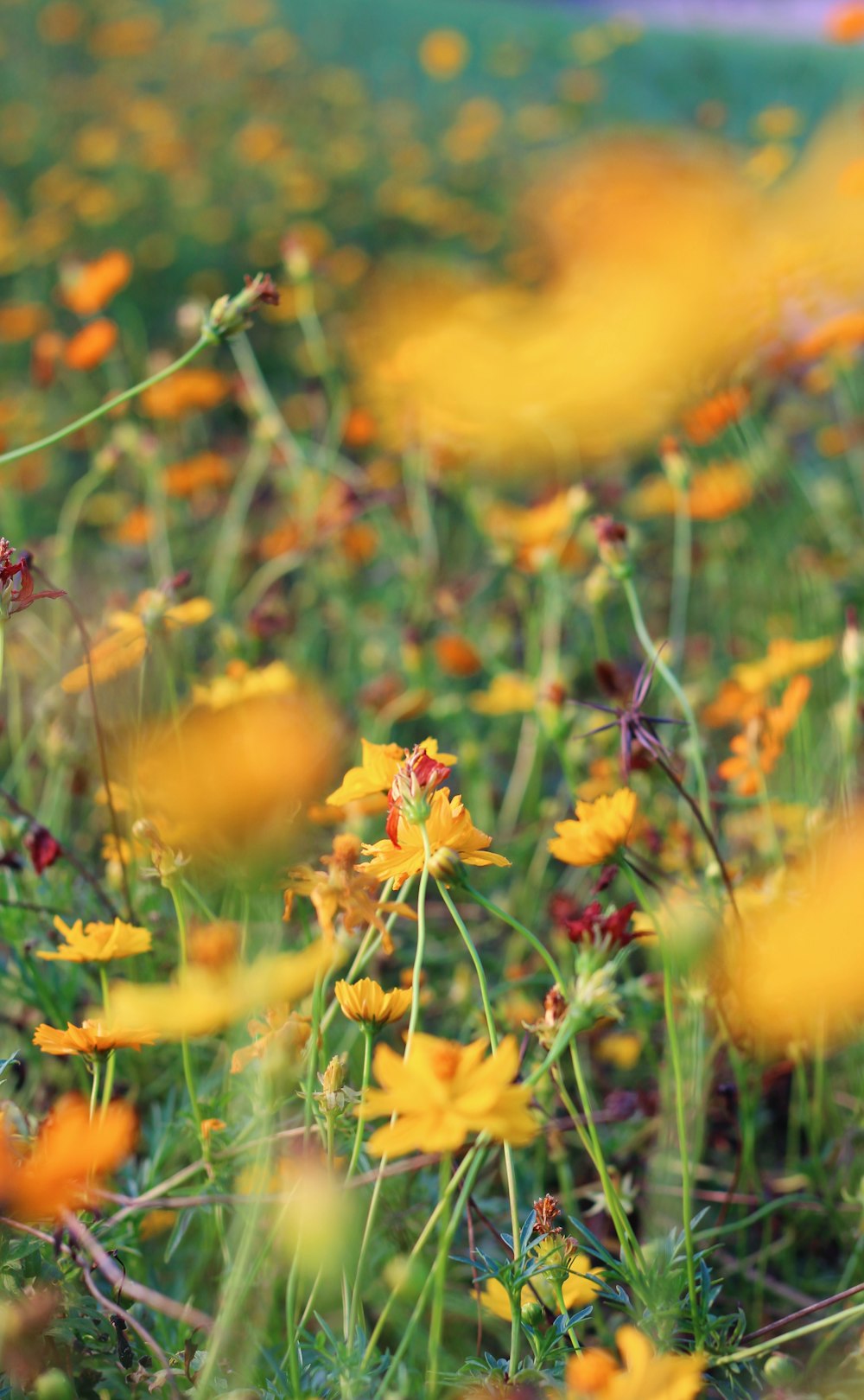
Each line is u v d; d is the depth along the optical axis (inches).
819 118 253.3
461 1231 61.3
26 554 60.4
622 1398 52.2
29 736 71.3
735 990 59.4
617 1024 68.5
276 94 248.1
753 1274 63.6
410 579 94.3
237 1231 57.7
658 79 260.1
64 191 177.5
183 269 177.0
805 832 66.1
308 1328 59.8
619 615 103.3
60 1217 54.7
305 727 53.6
